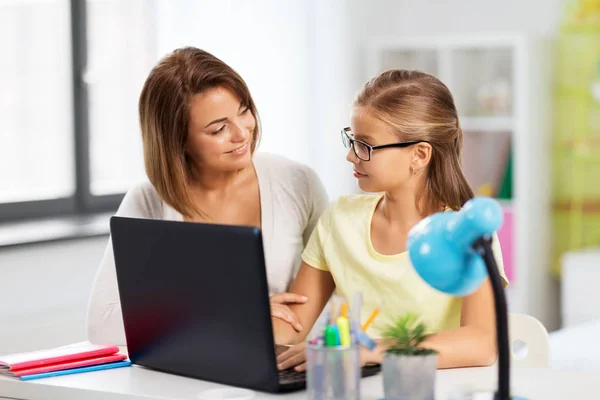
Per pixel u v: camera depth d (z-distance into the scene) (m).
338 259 2.11
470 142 4.54
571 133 4.59
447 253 1.42
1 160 3.73
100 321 2.15
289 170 2.38
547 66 4.59
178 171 2.20
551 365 3.04
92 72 3.96
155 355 1.86
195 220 2.29
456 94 4.55
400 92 1.94
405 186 2.00
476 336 1.84
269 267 2.29
